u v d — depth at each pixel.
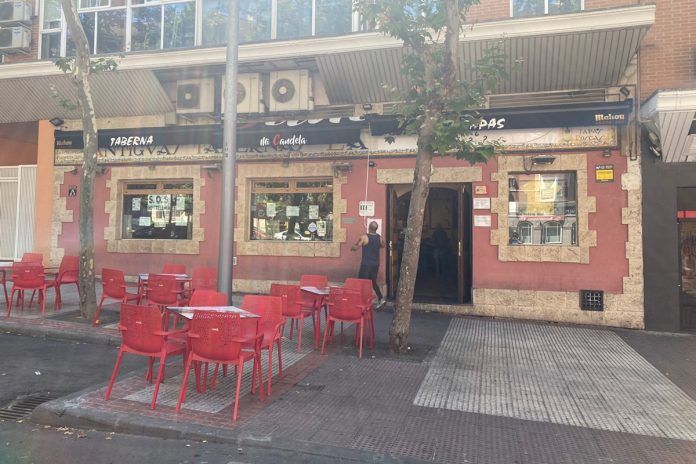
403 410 5.14
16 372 6.10
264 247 11.55
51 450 4.13
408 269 7.35
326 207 11.60
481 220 10.34
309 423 4.71
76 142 12.70
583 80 9.81
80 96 8.67
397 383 5.98
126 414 4.70
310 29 11.24
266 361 6.72
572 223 10.18
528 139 10.11
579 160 9.88
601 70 9.61
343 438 4.42
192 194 12.46
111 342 7.48
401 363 6.81
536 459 4.16
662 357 7.48
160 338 4.87
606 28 9.02
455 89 7.30
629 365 7.02
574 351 7.73
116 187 12.69
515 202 10.43
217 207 12.00
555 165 10.01
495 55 7.00
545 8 10.02
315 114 11.52
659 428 4.86
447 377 6.26
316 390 5.64
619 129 9.73
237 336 4.76
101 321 8.52
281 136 11.12
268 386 5.41
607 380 6.32
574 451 4.32
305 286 8.36
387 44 10.04
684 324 9.46
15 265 8.88
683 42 9.53
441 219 11.37
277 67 11.30
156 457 4.05
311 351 7.33
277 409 5.02
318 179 11.66
